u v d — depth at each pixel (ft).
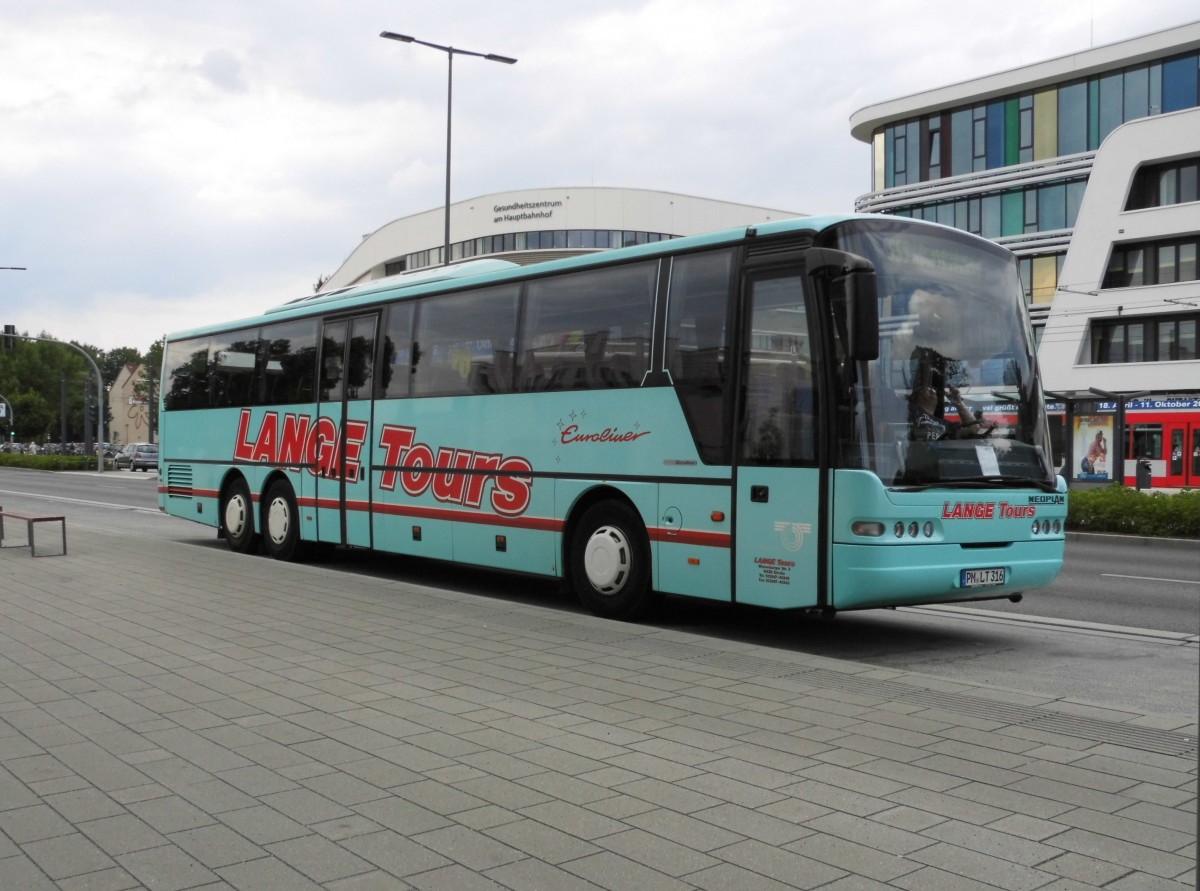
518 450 38.34
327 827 15.25
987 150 174.91
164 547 53.83
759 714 21.36
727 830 15.15
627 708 21.80
